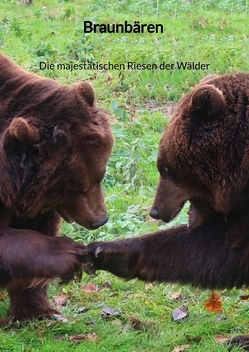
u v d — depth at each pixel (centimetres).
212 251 1105
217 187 1066
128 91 2403
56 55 2836
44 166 1065
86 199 1107
